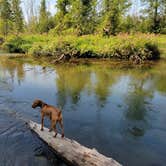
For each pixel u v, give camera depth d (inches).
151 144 330.3
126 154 303.4
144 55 1139.3
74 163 264.7
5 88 597.6
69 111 443.2
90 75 781.9
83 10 1819.6
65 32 1861.5
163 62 1106.1
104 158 251.4
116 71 867.4
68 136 344.2
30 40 1558.8
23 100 498.6
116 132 362.6
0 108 443.2
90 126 379.9
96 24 1892.2
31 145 307.1
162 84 661.9
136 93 570.3
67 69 904.3
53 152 292.2
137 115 433.4
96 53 1210.6
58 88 605.0
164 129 377.7
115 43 1200.8
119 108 465.4
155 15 1968.5
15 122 376.8
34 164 270.1
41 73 812.0
